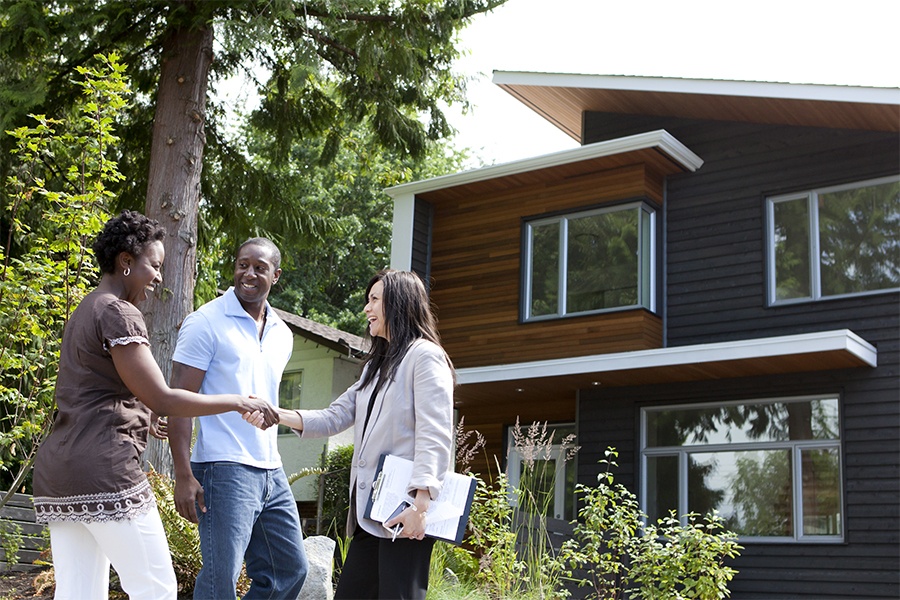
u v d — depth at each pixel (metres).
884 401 10.18
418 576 3.21
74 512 3.13
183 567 6.12
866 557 9.92
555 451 12.75
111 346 3.17
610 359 10.91
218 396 3.39
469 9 10.76
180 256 9.77
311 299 28.05
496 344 12.44
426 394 3.28
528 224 12.59
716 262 11.58
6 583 7.21
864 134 10.93
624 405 11.76
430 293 13.16
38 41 9.70
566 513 12.36
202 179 12.03
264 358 4.06
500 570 7.00
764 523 10.58
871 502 10.02
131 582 3.20
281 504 4.02
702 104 11.75
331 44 11.01
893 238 10.52
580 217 12.17
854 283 10.67
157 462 8.49
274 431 4.05
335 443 16.95
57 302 7.60
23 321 7.53
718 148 11.89
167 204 9.83
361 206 28.31
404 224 13.08
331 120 12.40
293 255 13.19
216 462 3.79
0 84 10.12
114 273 3.40
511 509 7.89
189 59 10.26
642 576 8.44
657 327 11.60
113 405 3.22
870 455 10.12
